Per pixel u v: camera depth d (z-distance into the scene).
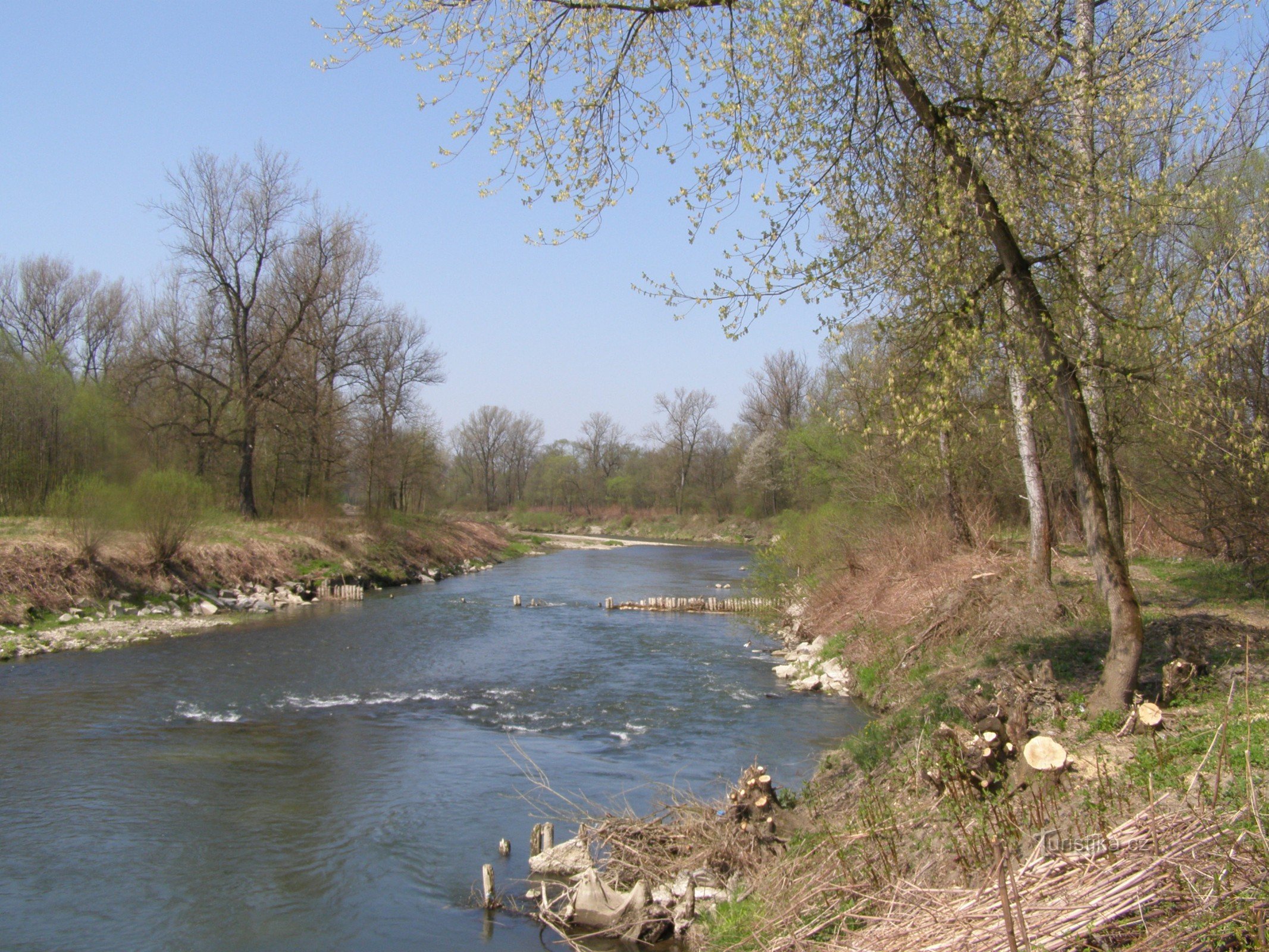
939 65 9.02
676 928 7.17
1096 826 5.79
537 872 8.27
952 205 8.42
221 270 34.47
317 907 7.70
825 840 7.20
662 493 88.31
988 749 7.45
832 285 8.95
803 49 8.45
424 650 20.34
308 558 32.44
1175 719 8.48
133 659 18.05
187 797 10.29
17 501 26.33
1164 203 8.77
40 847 8.83
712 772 11.22
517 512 94.88
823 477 27.92
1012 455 19.14
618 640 22.61
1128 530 20.89
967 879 5.58
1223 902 4.31
